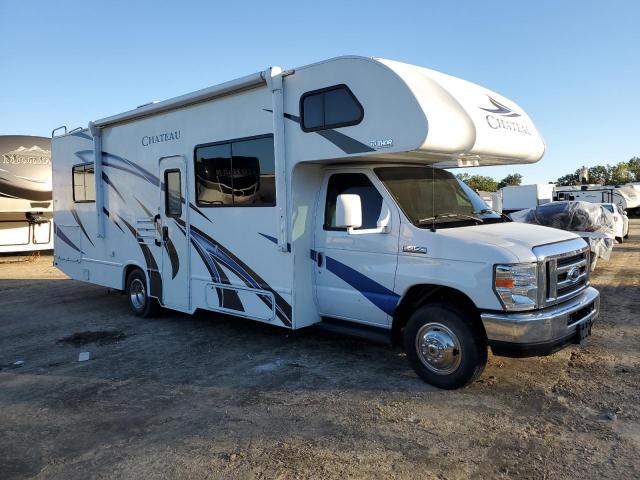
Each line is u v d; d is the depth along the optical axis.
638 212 40.47
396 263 4.98
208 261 6.61
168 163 7.07
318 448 3.82
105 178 8.31
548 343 4.35
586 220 10.58
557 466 3.50
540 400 4.53
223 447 3.88
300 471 3.52
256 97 5.84
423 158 5.27
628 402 4.45
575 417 4.20
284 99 5.48
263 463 3.63
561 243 4.82
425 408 4.43
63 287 11.26
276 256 5.73
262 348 6.25
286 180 5.52
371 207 5.21
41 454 3.86
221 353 6.13
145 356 6.14
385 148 4.67
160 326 7.50
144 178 7.51
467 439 3.89
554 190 31.27
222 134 6.26
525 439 3.87
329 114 5.09
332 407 4.51
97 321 7.95
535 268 4.38
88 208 8.73
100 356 6.21
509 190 29.80
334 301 5.56
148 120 7.36
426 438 3.93
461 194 5.86
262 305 5.94
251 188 5.96
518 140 5.48
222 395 4.87
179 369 5.64
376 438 3.95
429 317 4.75
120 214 8.05
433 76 5.12
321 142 5.16
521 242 4.56
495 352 4.45
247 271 6.08
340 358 5.78
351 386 4.96
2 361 6.11
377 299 5.14
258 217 5.89
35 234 15.76
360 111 4.84
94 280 8.76
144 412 4.55
